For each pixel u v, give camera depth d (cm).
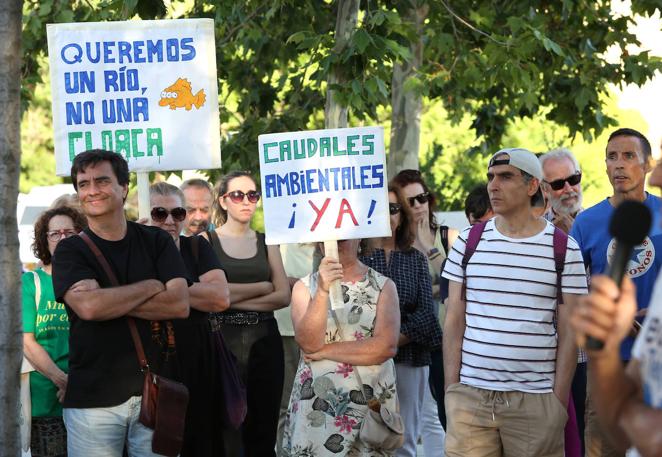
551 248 634
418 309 824
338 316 672
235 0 1459
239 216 849
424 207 909
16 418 596
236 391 740
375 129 696
